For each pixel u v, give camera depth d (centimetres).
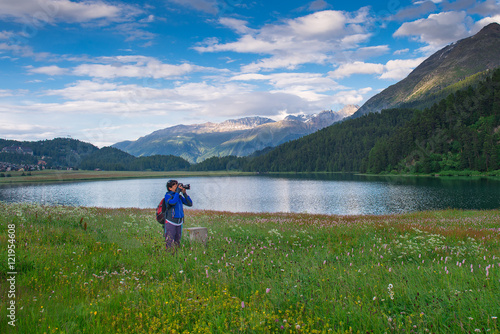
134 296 499
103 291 534
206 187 11231
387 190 7688
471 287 493
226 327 389
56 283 569
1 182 15938
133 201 6838
